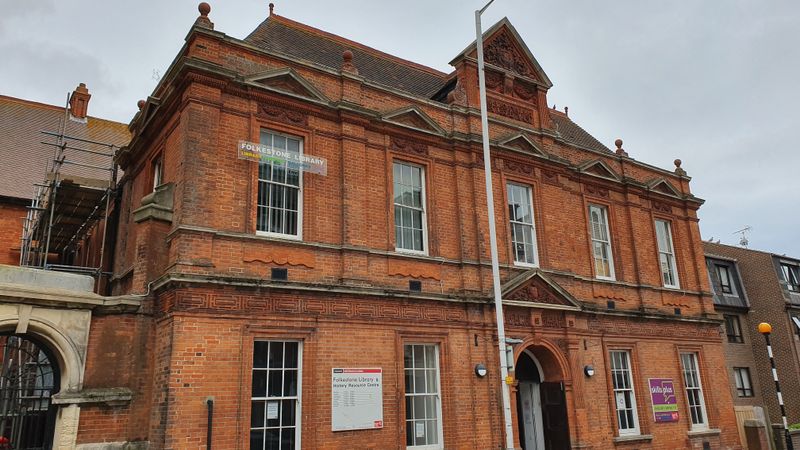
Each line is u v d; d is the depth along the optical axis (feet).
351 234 46.34
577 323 58.13
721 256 112.16
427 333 48.06
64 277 41.06
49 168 84.69
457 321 50.03
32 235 67.31
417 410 46.78
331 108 48.19
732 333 107.86
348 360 43.34
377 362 44.73
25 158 84.12
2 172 79.77
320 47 59.77
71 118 95.30
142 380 39.60
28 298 37.40
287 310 41.65
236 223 41.78
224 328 38.91
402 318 47.01
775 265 110.22
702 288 73.92
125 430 38.47
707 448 65.21
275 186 45.03
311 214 45.19
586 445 54.24
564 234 61.26
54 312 38.55
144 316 40.63
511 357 44.52
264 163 44.68
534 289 55.36
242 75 44.37
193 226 39.63
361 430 42.50
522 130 60.95
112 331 40.09
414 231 51.60
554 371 56.13
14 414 48.26
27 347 49.90
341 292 43.91
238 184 42.60
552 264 58.80
